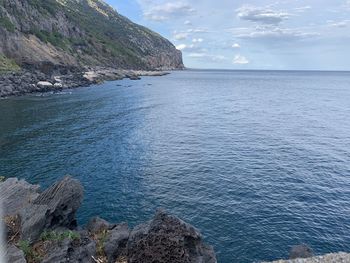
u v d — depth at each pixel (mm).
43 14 178875
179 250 14273
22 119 65875
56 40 173750
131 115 75875
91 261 16281
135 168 40844
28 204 19938
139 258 14281
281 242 25875
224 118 75875
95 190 34219
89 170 39875
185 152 47875
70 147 48875
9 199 20953
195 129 63219
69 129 59594
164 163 42844
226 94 131625
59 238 16891
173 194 33531
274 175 39125
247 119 75250
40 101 88062
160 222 15516
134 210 30219
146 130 61375
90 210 30047
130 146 50406
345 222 28875
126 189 34562
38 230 17562
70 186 20406
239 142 54000
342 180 37938
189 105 96500
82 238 17297
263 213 29953
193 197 32875
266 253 24547
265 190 34812
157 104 95250
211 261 16422
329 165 43000
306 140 56031
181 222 15633
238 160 44562
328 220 29125
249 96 126312
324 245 25688
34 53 140125
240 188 35188
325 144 53562
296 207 31281
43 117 68625
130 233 17844
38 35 159125
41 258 15703
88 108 81875
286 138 57156
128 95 112500
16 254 15398
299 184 36562
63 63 152000
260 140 55531
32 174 38156
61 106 82312
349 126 68562
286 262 15172
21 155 44562
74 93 109375
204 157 45656
